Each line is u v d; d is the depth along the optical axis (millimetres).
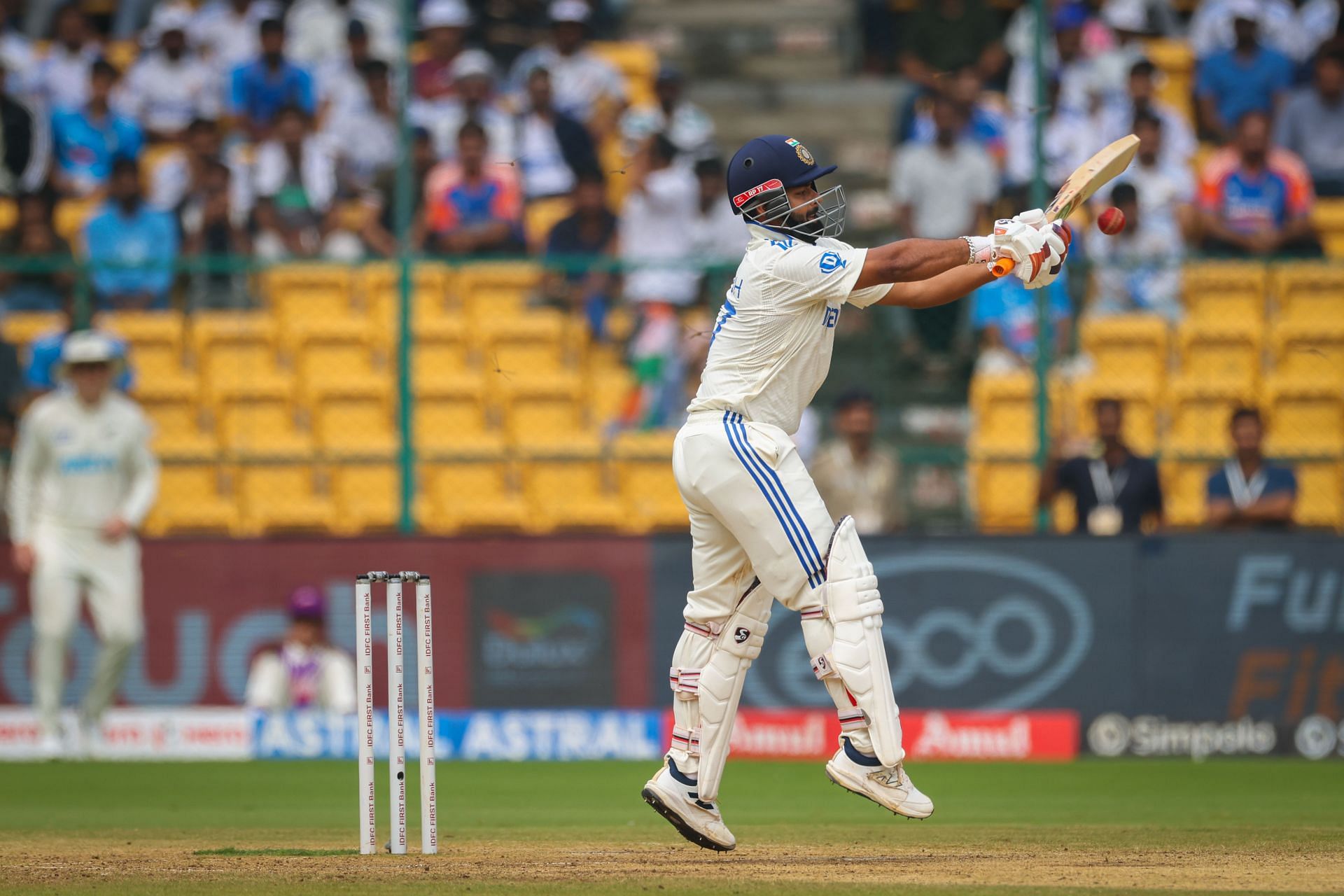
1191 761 34781
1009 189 41125
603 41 59125
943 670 35656
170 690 36469
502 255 41594
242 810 27078
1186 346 39062
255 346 40875
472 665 36250
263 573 36562
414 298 41281
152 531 39594
